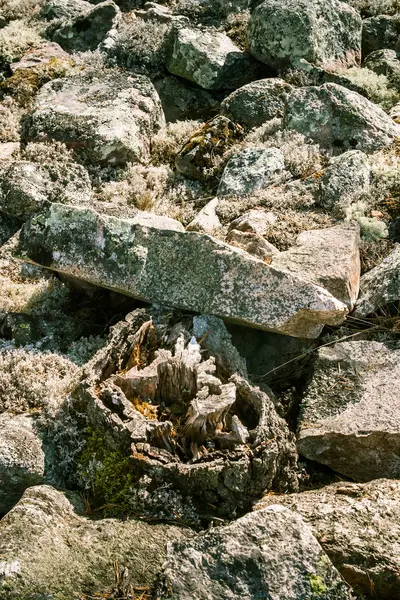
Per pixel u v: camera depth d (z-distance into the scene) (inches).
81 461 66.9
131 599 59.6
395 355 71.9
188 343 71.8
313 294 71.4
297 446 68.9
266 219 83.2
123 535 62.4
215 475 64.2
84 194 90.1
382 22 119.6
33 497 63.9
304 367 73.5
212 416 66.3
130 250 75.9
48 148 95.2
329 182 85.4
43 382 71.8
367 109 94.0
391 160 88.7
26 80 107.0
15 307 80.7
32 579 59.5
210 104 109.7
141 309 73.7
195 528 64.1
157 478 64.7
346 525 61.9
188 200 92.5
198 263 74.4
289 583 59.1
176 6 125.0
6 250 86.8
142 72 111.8
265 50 108.3
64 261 77.0
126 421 66.5
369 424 67.8
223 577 59.5
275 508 61.8
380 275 76.7
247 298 72.8
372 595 60.1
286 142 92.7
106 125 96.7
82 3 128.3
